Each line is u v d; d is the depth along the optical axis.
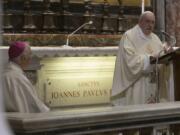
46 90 7.88
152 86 5.72
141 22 6.07
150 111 3.12
